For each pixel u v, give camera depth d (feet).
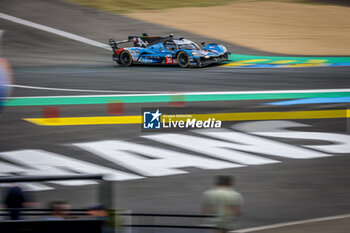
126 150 128.77
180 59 268.82
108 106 177.37
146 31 379.14
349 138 135.44
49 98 194.80
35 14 426.51
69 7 454.81
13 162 120.06
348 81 217.15
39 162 119.96
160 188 104.68
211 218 70.90
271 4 472.03
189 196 100.53
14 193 73.82
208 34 366.43
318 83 214.07
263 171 112.88
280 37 355.15
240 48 324.19
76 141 136.98
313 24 396.98
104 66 281.95
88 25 397.80
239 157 122.31
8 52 320.09
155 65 285.23
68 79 238.68
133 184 106.73
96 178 58.85
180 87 211.00
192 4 476.54
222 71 253.24
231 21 406.62
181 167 116.16
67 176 57.67
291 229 83.82
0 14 422.82
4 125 154.10
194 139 136.98
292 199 98.17
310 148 127.65
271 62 278.26
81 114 166.81
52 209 61.05
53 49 333.01
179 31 375.66
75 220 60.13
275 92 196.34
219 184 82.02
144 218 90.48
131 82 226.99
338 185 104.47
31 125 153.69
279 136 137.90
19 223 59.88
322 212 91.61
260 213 91.81
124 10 451.12
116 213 61.00
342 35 361.10
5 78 95.14
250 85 212.43
